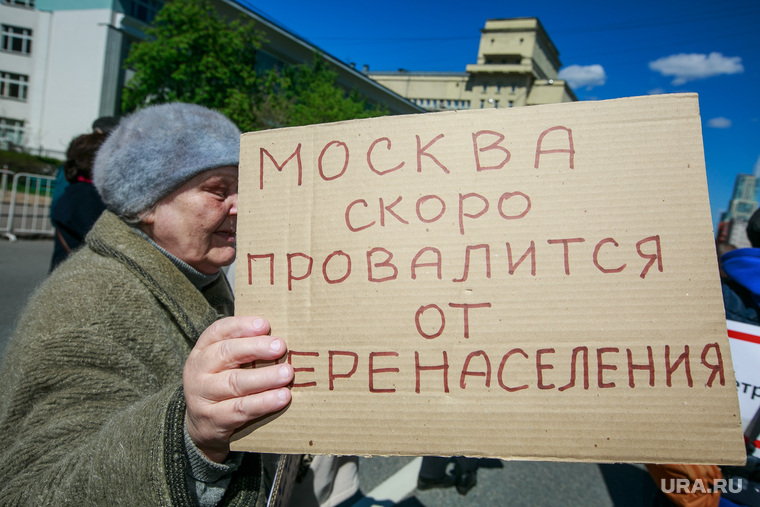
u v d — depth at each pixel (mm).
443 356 849
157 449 756
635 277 822
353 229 908
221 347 797
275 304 910
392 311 871
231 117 15992
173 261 1134
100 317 937
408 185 908
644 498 2488
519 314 840
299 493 1356
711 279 807
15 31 25609
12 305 4406
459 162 901
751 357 1439
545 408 814
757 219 1687
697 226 822
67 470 771
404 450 832
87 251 1123
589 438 799
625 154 854
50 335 877
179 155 1032
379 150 930
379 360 861
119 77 25844
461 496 2473
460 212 883
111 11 25000
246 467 978
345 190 925
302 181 947
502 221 868
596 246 837
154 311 1031
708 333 798
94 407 863
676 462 774
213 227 1116
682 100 858
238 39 16453
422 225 889
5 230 9000
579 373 816
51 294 967
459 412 832
